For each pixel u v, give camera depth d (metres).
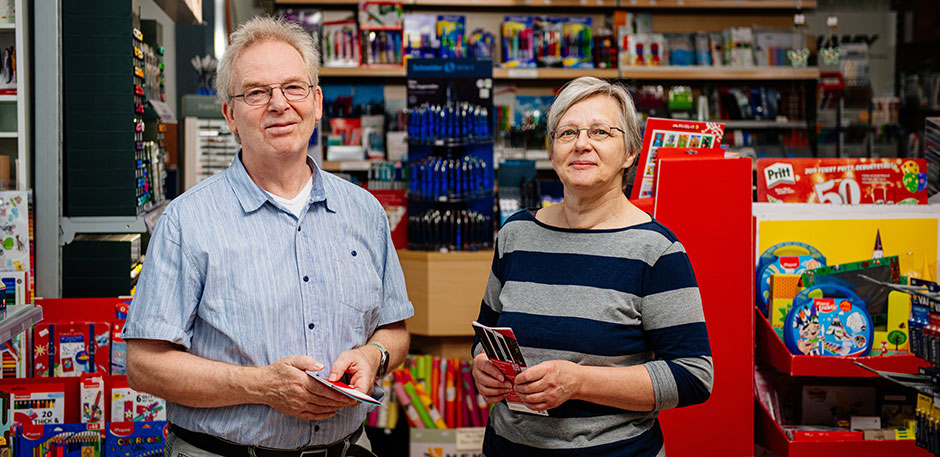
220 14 5.49
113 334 2.80
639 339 1.73
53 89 3.02
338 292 1.67
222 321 1.57
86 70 3.04
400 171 5.21
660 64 6.14
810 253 2.54
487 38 6.14
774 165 2.74
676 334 1.68
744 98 6.28
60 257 3.05
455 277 4.07
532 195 4.44
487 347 1.64
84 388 2.64
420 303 4.12
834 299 2.40
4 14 2.98
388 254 1.87
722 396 2.25
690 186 2.20
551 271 1.78
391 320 1.84
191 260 1.58
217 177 1.70
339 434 1.68
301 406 1.49
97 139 3.06
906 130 6.24
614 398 1.63
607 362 1.70
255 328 1.58
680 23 6.47
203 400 1.55
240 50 1.63
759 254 2.54
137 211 3.12
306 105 1.64
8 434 2.54
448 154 4.29
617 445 1.69
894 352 2.46
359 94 6.24
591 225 1.79
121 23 3.04
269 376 1.50
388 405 3.53
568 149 1.75
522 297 1.80
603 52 6.12
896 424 2.56
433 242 4.13
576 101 1.78
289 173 1.67
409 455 3.43
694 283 1.72
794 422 2.64
